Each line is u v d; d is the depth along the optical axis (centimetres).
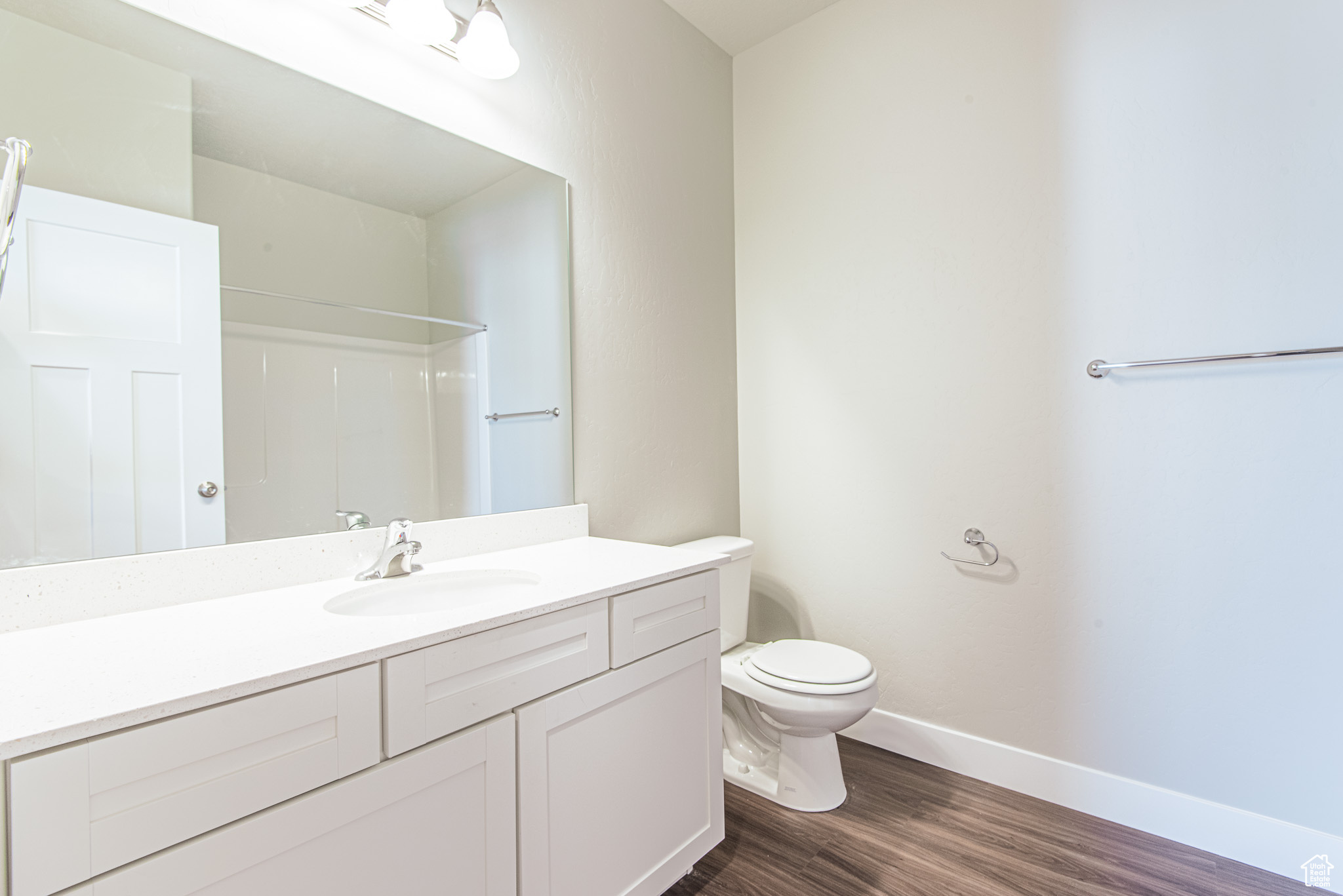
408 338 140
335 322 128
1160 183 153
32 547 93
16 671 75
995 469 181
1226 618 147
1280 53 138
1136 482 159
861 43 206
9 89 91
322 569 123
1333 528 135
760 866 145
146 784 65
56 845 60
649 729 125
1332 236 133
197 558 108
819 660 170
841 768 184
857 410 210
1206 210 148
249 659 78
